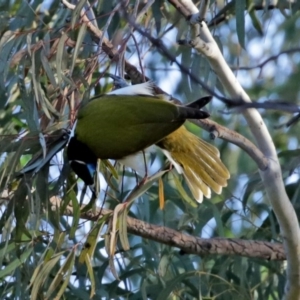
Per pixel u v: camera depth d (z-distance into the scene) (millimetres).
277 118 14773
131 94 8609
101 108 8422
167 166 9367
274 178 8797
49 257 8617
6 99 10875
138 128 8227
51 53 9352
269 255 9648
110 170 8930
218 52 8727
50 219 8547
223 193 12414
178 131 9125
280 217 8852
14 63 9633
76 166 8289
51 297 9695
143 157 8531
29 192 8375
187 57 10148
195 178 9375
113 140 8227
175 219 11641
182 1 8695
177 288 10328
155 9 10531
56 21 10531
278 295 10602
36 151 8555
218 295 10180
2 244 9297
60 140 8508
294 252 8859
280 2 11820
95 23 9625
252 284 10484
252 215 11742
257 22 11656
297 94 14844
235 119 14922
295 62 14961
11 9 11789
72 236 8367
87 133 8336
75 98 9203
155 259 10391
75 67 10086
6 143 8602
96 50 9844
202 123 8742
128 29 9336
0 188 8594
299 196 10789
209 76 10094
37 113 8945
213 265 10711
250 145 8766
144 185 8180
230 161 14367
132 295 10289
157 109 8219
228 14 11727
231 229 12031
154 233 9547
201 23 8500
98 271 10289
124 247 8078
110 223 8180
